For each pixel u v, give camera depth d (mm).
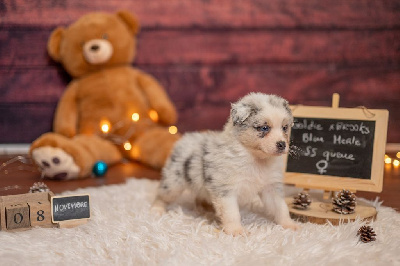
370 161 1271
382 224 1183
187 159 1252
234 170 1159
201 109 2025
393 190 1488
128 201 1356
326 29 1988
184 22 1961
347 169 1283
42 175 1604
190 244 1069
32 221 1167
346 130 1305
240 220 1185
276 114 1125
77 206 1192
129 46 1844
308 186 1303
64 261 1016
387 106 2033
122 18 1853
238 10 1967
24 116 1939
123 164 1819
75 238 1102
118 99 1801
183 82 2004
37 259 1019
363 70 2016
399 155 1795
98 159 1676
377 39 1996
